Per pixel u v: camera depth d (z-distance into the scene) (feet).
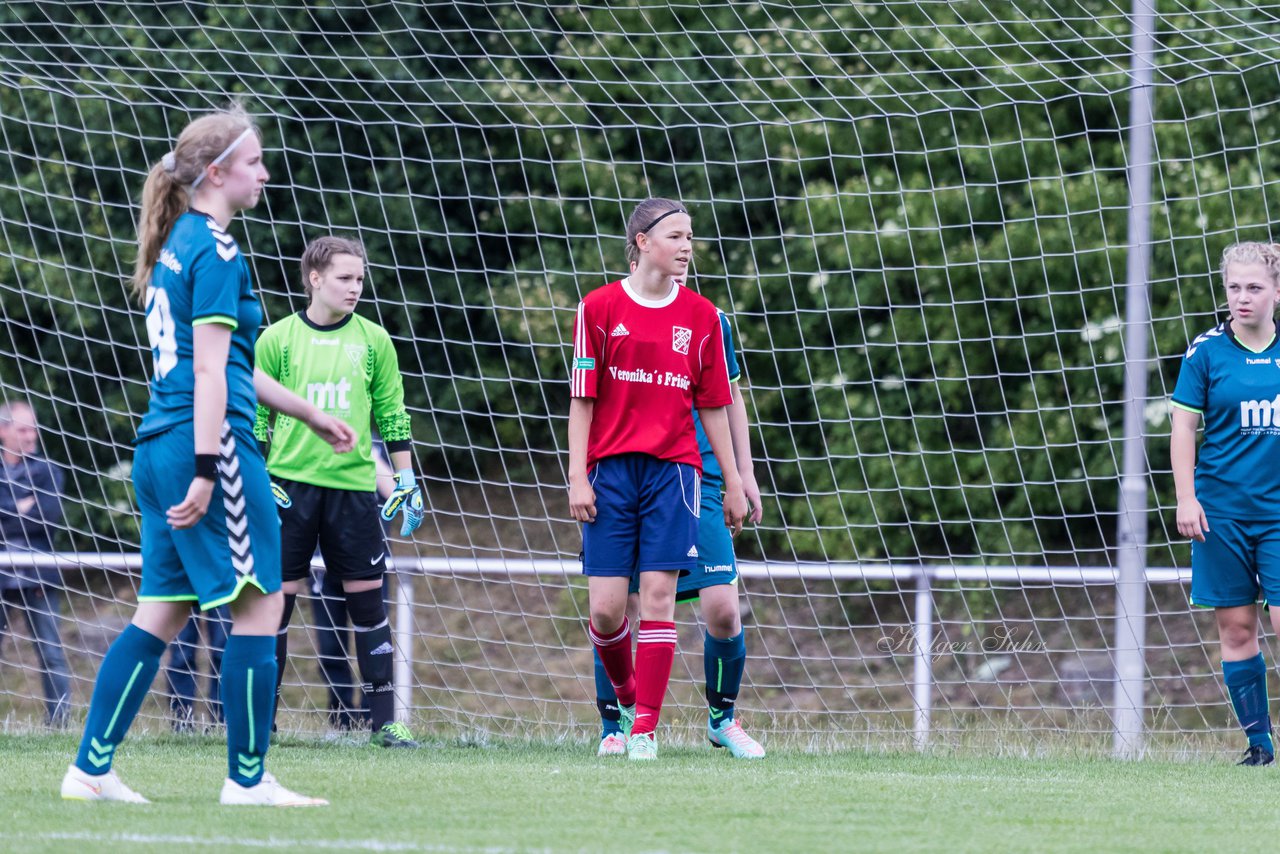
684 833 40.55
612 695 67.72
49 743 69.10
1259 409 66.80
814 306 140.15
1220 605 68.54
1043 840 41.22
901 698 127.44
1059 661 130.11
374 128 138.00
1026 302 134.92
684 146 142.41
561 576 141.28
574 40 142.20
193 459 42.47
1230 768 66.44
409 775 53.98
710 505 65.82
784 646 135.64
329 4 135.33
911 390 140.46
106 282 131.64
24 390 94.07
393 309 141.18
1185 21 128.36
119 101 99.60
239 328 43.65
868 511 141.28
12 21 133.69
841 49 138.21
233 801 44.37
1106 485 135.03
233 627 44.37
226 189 44.06
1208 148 125.49
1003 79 133.28
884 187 136.36
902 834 41.52
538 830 40.47
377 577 71.36
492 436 145.38
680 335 60.64
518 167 143.13
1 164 131.44
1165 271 126.00
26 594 93.76
